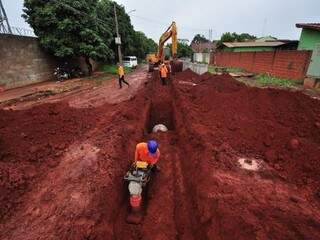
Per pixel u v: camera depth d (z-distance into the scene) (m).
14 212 4.18
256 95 10.34
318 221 3.71
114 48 35.66
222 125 7.90
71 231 3.76
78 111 9.41
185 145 7.20
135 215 4.94
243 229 3.51
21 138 6.69
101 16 29.98
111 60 37.44
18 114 8.30
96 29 23.39
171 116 11.57
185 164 6.43
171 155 7.25
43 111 8.72
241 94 10.62
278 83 15.96
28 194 4.64
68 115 8.77
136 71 33.91
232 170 5.32
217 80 15.09
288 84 15.55
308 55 15.77
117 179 5.27
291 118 8.33
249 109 9.29
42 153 6.12
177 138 8.39
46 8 19.45
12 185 4.68
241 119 8.23
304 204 4.23
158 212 5.01
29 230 3.80
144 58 69.44
